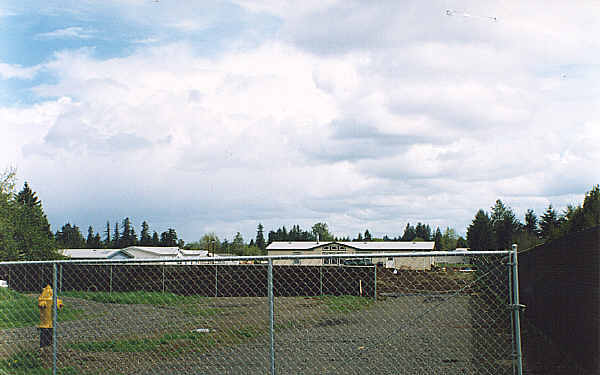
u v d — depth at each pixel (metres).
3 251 35.88
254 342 11.51
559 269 10.30
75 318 15.76
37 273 23.45
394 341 11.57
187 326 14.29
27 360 9.23
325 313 16.67
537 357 9.90
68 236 111.38
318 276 22.97
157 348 10.66
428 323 14.19
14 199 37.00
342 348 10.71
